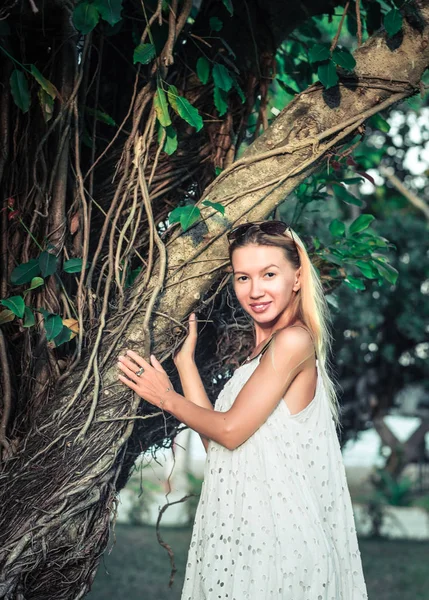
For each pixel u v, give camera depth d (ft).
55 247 7.13
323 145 6.89
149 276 6.82
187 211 6.63
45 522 6.33
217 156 7.99
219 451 6.73
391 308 37.32
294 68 10.36
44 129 7.30
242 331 8.23
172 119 7.86
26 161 7.26
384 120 8.93
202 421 6.46
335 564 6.48
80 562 6.61
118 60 8.18
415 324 36.58
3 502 6.47
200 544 6.73
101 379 6.66
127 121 8.00
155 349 6.80
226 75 7.54
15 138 7.29
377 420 43.47
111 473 6.66
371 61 6.94
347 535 6.76
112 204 7.20
